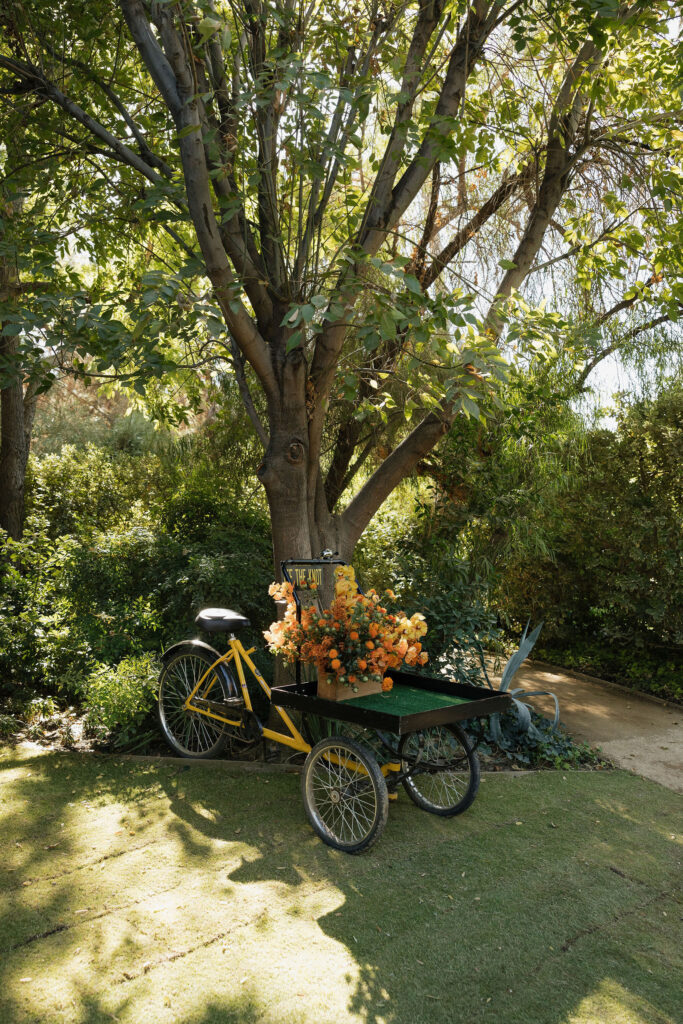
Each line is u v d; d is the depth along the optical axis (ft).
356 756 11.66
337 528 17.53
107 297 13.56
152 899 10.02
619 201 19.60
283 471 15.71
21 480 25.02
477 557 21.30
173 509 22.98
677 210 18.58
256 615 19.31
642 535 22.85
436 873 10.97
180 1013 7.83
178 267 19.61
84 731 16.65
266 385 15.51
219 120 15.19
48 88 15.94
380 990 8.30
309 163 13.48
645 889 10.81
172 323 13.67
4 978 8.29
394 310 12.59
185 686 15.92
